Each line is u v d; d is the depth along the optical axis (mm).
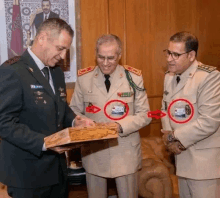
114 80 1999
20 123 1502
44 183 1587
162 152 3066
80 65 2971
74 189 2867
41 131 1545
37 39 1552
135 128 1928
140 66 3246
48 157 1598
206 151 1756
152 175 2480
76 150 2676
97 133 1461
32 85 1504
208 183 1771
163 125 1970
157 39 3258
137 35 3184
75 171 2529
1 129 1422
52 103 1567
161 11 3230
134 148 2014
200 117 1701
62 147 1504
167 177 2502
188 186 1882
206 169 1740
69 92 2973
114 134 1504
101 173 1991
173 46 1749
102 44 1848
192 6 3330
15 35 2740
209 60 3473
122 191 2035
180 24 3316
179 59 1746
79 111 2127
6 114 1427
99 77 2023
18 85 1449
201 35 3406
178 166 1850
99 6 2992
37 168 1560
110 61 1873
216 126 1681
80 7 2916
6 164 1556
